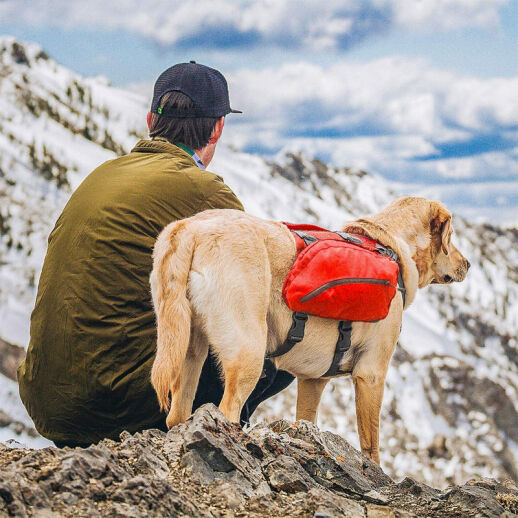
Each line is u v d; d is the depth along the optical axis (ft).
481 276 323.78
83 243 13.37
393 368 122.72
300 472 11.01
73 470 9.23
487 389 118.32
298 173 448.24
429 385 119.03
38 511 8.43
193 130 14.93
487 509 10.78
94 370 13.03
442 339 227.61
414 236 16.88
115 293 13.11
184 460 10.39
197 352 12.89
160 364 11.64
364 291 13.47
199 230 12.40
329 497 10.07
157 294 12.22
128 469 10.03
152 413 13.47
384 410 110.73
